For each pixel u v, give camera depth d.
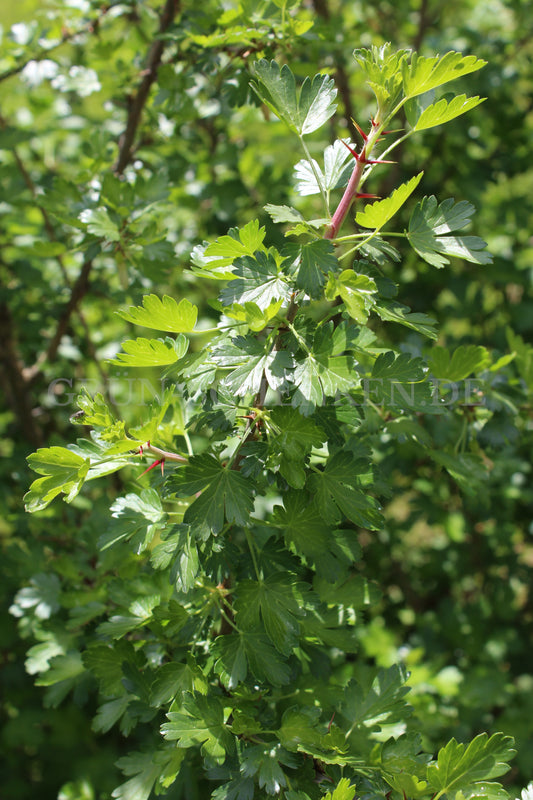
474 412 0.67
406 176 1.15
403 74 0.52
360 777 0.54
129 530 0.55
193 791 0.61
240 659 0.54
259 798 0.55
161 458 0.55
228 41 0.70
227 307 0.52
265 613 0.54
